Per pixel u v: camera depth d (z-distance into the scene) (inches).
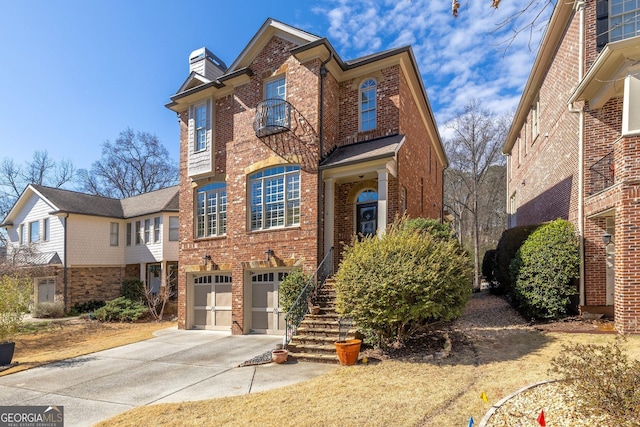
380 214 435.8
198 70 674.2
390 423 195.0
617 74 374.6
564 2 471.2
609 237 401.7
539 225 472.1
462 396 225.8
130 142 1697.8
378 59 514.9
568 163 495.8
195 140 626.5
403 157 533.0
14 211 1054.4
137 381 318.3
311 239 476.4
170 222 922.7
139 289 915.4
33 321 789.9
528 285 423.8
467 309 523.5
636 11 410.6
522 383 235.6
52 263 885.2
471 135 1136.2
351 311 330.6
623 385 156.3
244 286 534.0
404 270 315.9
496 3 158.4
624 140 350.3
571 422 167.0
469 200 1366.9
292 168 509.7
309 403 231.5
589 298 414.6
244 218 542.3
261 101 533.6
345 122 543.8
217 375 320.2
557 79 546.6
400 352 333.7
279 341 463.5
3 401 281.9
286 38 531.5
